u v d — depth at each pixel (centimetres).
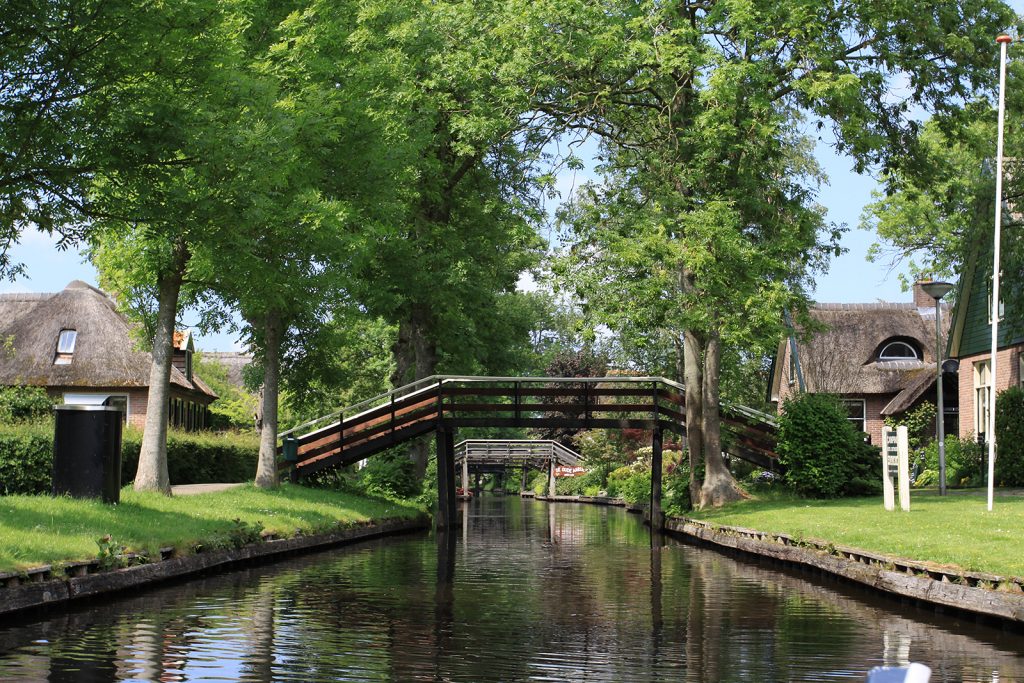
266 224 1720
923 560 1401
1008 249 2781
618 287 2450
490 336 4244
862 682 886
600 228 2534
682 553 2184
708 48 2356
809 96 2347
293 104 1830
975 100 2502
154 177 1499
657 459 2986
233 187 1534
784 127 2661
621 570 1814
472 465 7300
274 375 2747
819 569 1703
